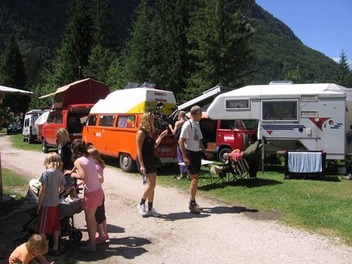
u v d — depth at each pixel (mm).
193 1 39094
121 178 12812
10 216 8312
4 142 31312
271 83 15148
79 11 58344
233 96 14664
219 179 11938
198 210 8344
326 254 6031
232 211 8508
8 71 75562
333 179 12508
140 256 6023
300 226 7375
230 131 15781
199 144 8367
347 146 14039
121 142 14211
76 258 5969
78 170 6188
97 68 49375
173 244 6523
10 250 6320
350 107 14070
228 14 31109
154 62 41125
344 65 60906
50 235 6105
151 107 13594
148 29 42969
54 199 6055
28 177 13219
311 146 13688
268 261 5801
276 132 14078
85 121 17016
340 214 8078
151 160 8008
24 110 60281
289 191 10383
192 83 34062
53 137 20344
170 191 10672
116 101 15180
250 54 32562
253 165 11812
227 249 6285
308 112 13688
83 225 7711
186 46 38125
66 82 55469
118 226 7520
